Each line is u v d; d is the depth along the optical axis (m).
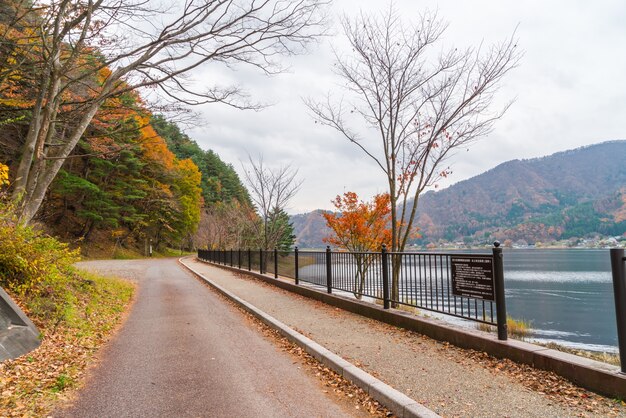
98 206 41.16
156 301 11.55
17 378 4.47
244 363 5.39
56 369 4.96
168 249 69.12
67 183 36.00
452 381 4.28
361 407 3.90
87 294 10.01
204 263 33.78
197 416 3.66
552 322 17.55
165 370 5.07
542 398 3.73
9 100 11.97
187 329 7.65
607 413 3.35
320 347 5.69
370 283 9.47
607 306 21.89
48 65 9.66
